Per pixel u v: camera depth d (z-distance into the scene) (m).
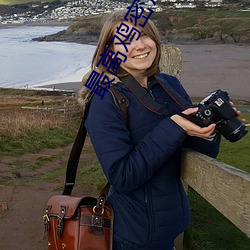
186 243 4.05
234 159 8.01
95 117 1.89
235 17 100.25
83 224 1.93
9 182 7.37
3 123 14.49
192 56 62.62
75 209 1.93
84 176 7.18
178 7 124.12
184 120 1.82
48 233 2.04
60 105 28.89
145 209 1.94
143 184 1.94
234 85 38.75
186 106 2.02
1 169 8.88
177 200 2.02
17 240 4.39
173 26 99.62
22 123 14.76
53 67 61.75
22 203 5.50
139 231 1.94
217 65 51.62
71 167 2.15
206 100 1.86
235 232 4.53
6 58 72.75
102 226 1.93
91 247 1.91
